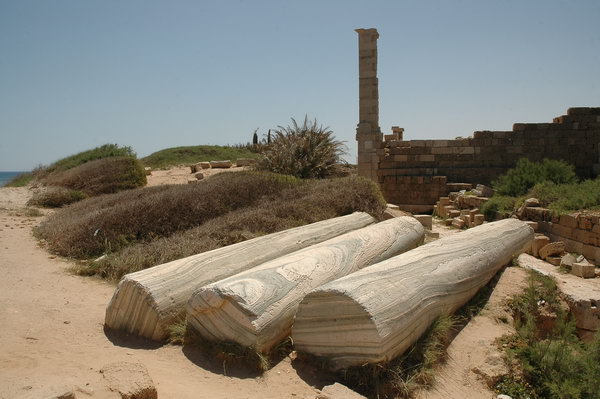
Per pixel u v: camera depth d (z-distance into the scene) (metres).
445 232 13.30
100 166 18.52
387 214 12.20
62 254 8.75
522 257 10.83
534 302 7.22
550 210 11.96
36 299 5.94
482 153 18.48
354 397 3.72
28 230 11.37
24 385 3.35
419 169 18.81
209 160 27.86
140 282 5.00
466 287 6.13
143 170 18.86
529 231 9.16
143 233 9.45
